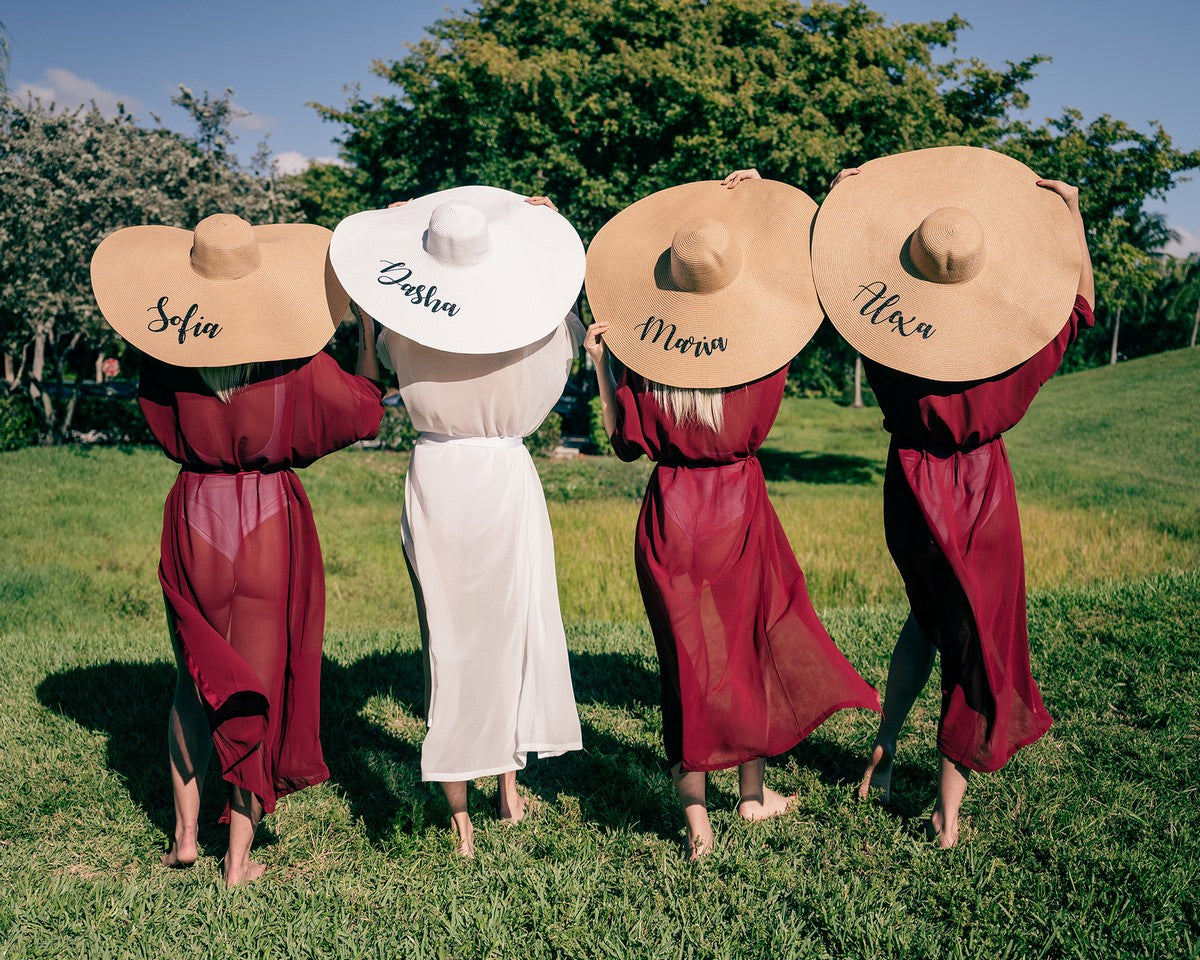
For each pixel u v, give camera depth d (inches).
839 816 143.5
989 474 129.0
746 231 142.9
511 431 134.8
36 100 740.7
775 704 134.6
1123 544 577.3
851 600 447.2
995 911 117.0
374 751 173.8
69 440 901.2
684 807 134.1
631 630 264.8
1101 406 1517.0
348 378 130.6
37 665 225.9
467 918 118.5
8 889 126.4
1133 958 107.0
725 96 749.3
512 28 941.8
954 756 128.6
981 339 124.8
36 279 734.5
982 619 126.8
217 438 125.1
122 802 153.1
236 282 128.9
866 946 110.3
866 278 132.8
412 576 135.7
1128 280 879.7
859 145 783.7
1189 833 133.4
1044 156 828.0
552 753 138.3
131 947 112.7
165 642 262.4
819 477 1011.9
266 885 129.0
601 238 147.0
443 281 131.1
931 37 908.6
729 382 128.8
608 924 116.5
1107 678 192.2
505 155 814.5
